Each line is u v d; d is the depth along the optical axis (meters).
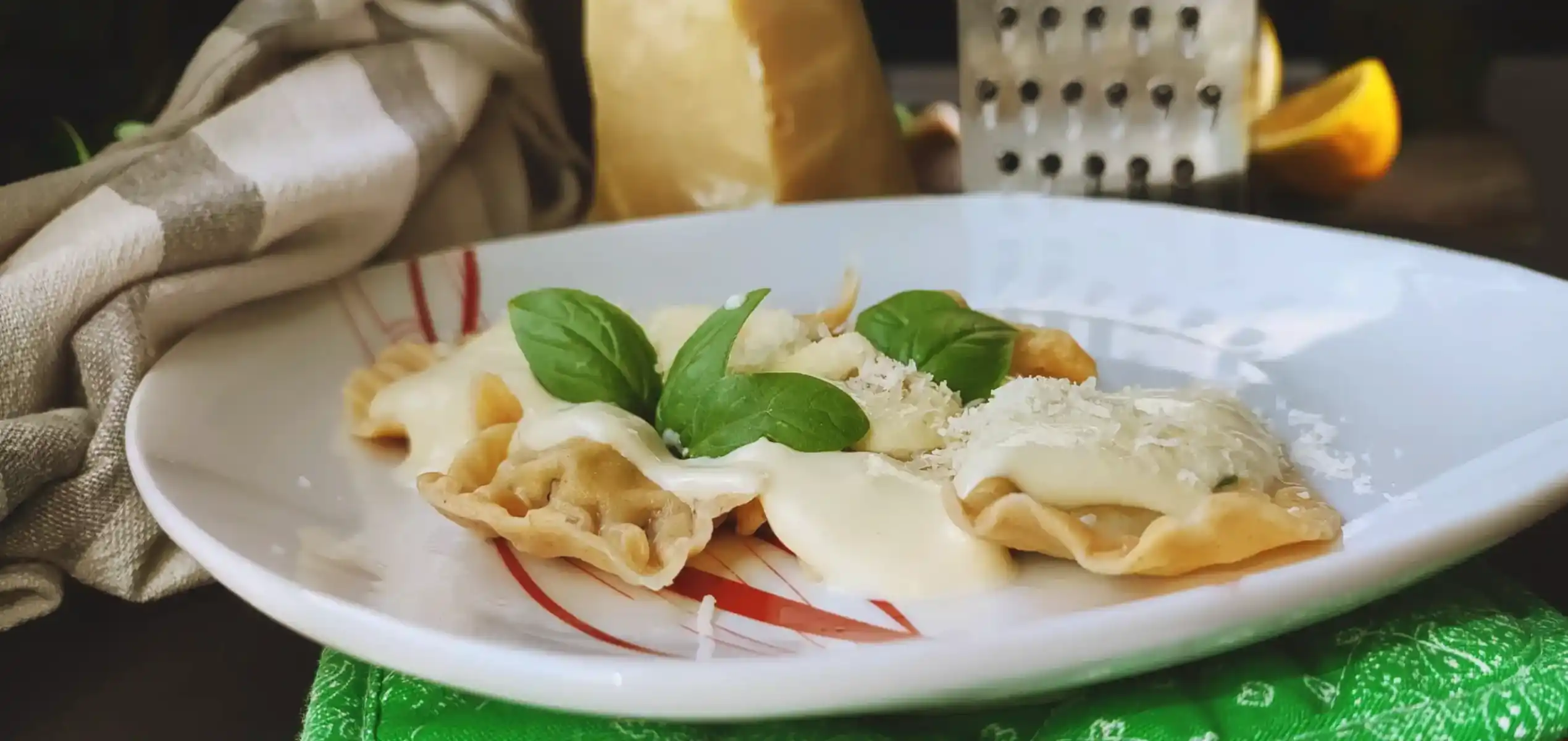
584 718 0.21
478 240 0.39
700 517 0.25
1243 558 0.22
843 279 0.37
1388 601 0.22
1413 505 0.23
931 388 0.28
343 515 0.26
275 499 0.26
